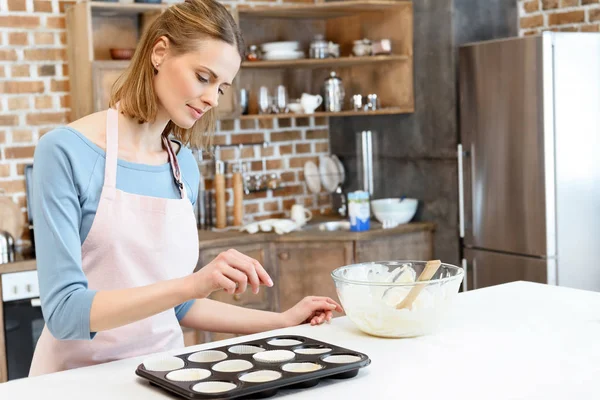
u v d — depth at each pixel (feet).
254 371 4.94
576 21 13.62
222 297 13.25
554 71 12.41
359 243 13.56
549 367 5.18
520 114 12.72
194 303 6.70
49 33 13.43
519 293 7.41
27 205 13.35
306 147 16.28
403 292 5.86
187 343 12.82
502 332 6.05
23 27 13.23
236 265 5.19
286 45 14.66
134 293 5.24
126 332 6.09
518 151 12.81
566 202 12.67
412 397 4.66
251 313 6.70
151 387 4.97
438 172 14.29
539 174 12.53
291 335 5.84
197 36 5.79
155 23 6.04
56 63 13.53
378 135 15.44
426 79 14.32
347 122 16.16
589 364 5.24
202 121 6.83
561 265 12.68
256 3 15.48
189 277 5.25
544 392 4.78
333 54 14.84
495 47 13.01
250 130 15.65
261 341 5.71
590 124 12.84
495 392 4.72
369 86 15.33
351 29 15.53
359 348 5.73
